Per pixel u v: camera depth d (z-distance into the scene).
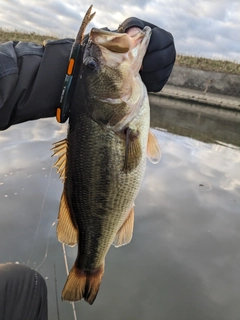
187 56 6.31
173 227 0.96
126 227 0.44
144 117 0.40
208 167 1.53
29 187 1.08
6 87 0.32
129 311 0.66
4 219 0.89
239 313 0.68
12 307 0.42
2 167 1.20
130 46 0.37
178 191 1.20
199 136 2.31
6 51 0.33
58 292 0.69
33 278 0.47
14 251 0.78
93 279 0.44
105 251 0.44
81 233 0.42
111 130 0.39
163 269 0.79
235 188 1.30
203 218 1.02
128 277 0.75
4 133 1.59
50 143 1.51
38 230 0.87
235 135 2.65
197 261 0.82
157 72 0.38
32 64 0.34
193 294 0.72
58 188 1.10
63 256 0.79
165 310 0.67
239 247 0.89
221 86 5.59
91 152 0.39
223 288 0.75
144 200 1.09
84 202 0.41
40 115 0.36
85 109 0.38
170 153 1.68
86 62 0.37
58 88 0.35
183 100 4.97
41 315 0.46
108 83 0.38
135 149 0.40
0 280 0.43
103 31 0.37
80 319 0.64
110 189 0.40
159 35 0.37
